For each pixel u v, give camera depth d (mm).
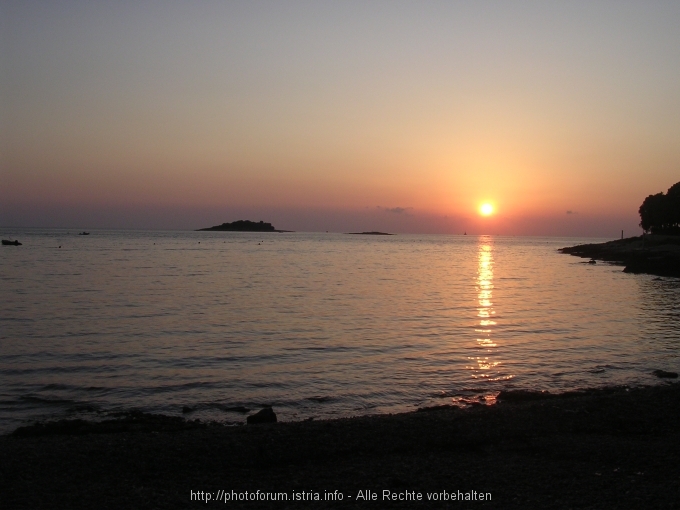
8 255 108688
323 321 38125
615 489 11586
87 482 12031
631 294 58781
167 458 13398
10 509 10688
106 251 131625
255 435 15023
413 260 125938
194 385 22484
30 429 16219
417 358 27344
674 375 24250
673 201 123812
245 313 41250
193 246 174125
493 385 22859
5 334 32031
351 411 19594
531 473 12562
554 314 43094
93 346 29125
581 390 21297
